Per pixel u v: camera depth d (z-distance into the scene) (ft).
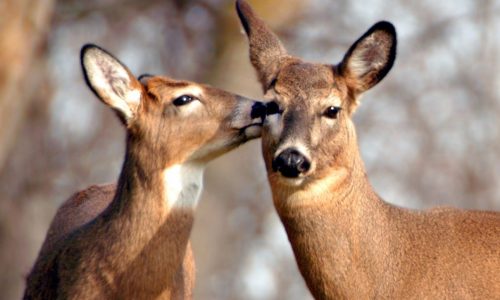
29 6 67.00
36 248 93.25
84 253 42.39
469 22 92.02
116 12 93.40
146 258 41.96
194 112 42.88
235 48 84.69
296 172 40.04
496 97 92.48
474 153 90.58
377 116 93.71
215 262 85.30
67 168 93.56
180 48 91.30
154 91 43.06
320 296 41.70
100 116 94.73
